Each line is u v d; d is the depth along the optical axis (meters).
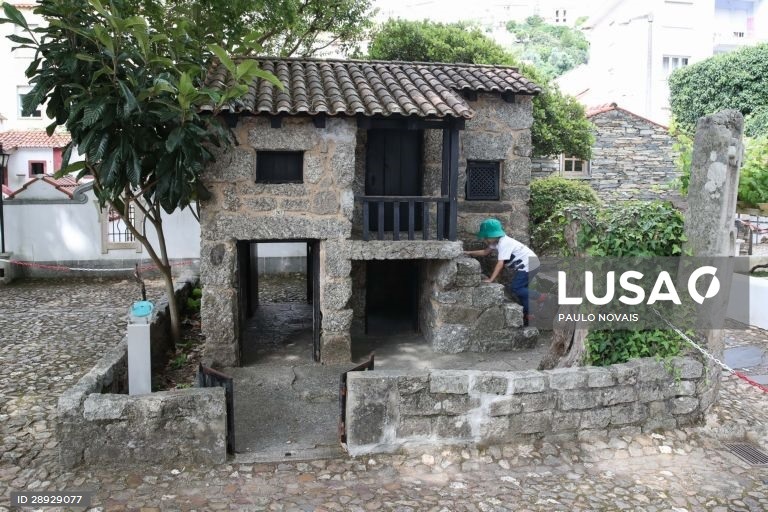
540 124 14.41
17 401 6.69
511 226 9.64
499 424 5.45
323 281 7.84
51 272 14.55
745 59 18.45
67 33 6.31
